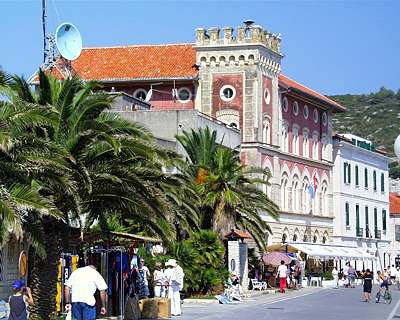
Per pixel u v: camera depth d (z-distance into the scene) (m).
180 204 39.50
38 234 23.80
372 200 101.50
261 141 73.06
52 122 23.36
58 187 25.12
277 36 76.69
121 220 35.44
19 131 23.08
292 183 80.62
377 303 48.62
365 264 97.06
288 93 79.56
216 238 47.62
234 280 50.31
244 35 73.00
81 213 26.86
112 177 26.22
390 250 113.75
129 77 73.81
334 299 51.62
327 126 89.88
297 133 82.50
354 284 77.50
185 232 49.00
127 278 34.56
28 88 26.62
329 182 89.94
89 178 25.39
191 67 74.12
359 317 36.47
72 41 55.00
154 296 36.88
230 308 40.81
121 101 61.84
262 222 54.91
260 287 59.03
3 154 22.88
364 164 99.50
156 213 28.42
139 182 27.11
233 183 51.72
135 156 27.22
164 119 59.22
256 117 72.56
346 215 92.94
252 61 72.69
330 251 75.19
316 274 77.12
